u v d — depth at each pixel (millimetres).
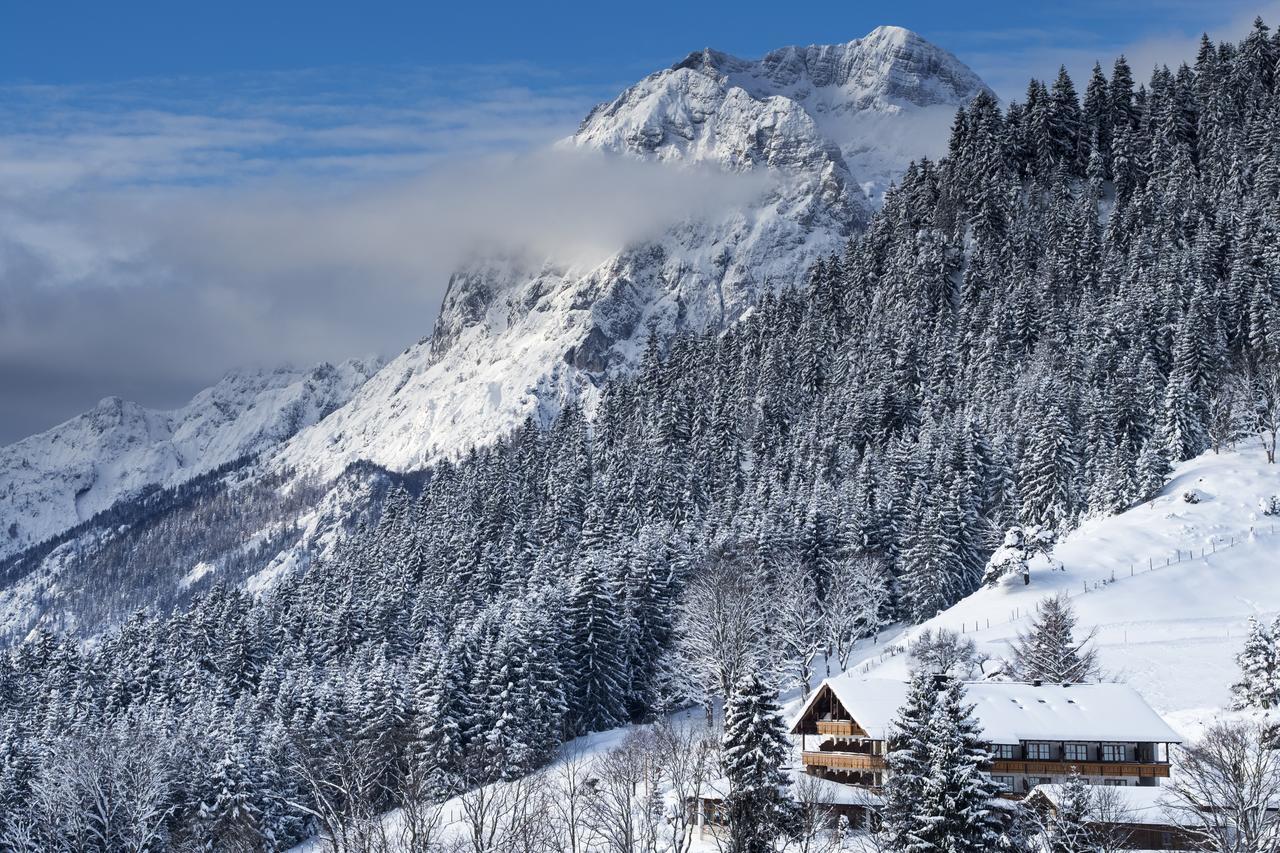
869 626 142625
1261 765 59062
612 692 125125
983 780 58375
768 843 67375
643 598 135250
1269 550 136750
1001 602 135125
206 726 122750
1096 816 61781
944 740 58875
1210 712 93125
